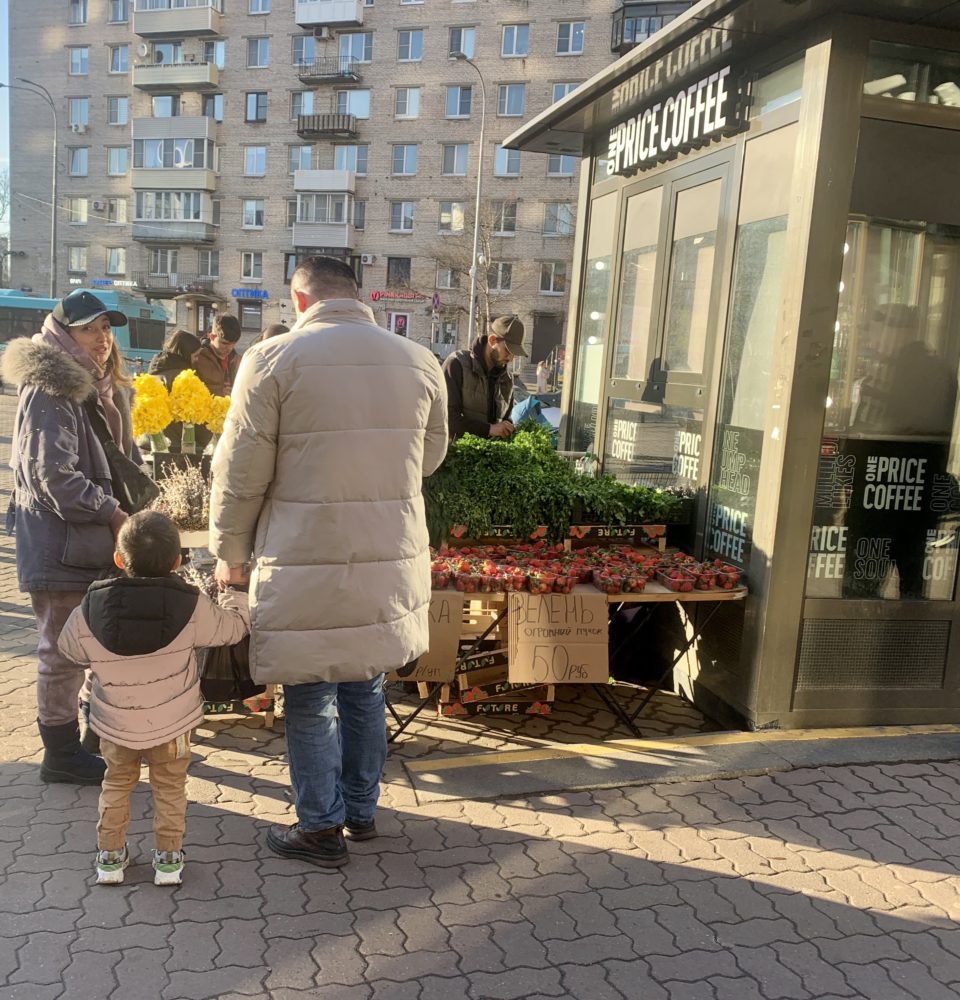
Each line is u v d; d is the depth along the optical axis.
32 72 49.06
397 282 43.31
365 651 2.77
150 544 2.66
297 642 2.72
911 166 3.86
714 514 4.50
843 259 3.81
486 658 4.31
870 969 2.52
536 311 41.38
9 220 50.91
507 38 40.72
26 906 2.63
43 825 3.09
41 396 3.18
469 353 5.64
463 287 41.75
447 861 3.00
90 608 2.63
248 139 45.19
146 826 3.12
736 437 4.31
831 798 3.52
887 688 4.21
